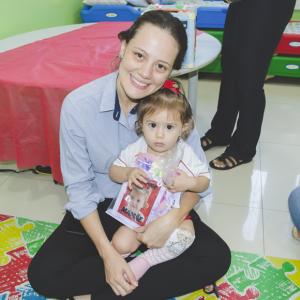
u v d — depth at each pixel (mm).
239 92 1663
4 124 1349
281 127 2318
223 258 972
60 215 1478
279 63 2926
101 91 958
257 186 1706
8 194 1617
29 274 918
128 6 2883
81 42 1763
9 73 1289
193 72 1755
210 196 1631
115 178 1003
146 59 808
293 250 1308
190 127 1037
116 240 973
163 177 942
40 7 2418
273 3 1380
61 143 987
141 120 981
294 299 1096
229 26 1679
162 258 936
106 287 937
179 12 1279
